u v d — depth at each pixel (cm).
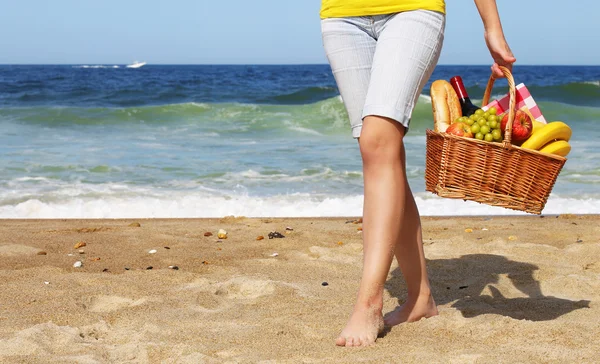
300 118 1606
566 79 5225
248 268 420
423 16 234
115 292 355
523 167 227
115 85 3375
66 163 980
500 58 246
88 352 253
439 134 231
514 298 343
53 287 365
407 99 232
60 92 2652
